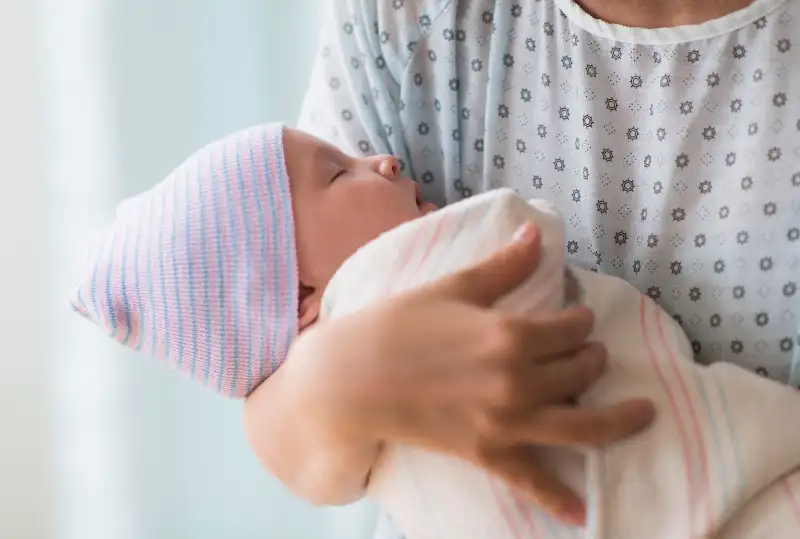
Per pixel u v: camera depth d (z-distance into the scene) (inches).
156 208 28.0
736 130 25.5
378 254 24.5
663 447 22.3
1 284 47.0
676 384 23.2
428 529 23.4
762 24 24.6
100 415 49.5
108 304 27.0
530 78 28.7
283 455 23.9
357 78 31.5
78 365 48.6
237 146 28.8
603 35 26.6
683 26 25.3
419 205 30.2
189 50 46.5
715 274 26.2
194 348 26.9
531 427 20.1
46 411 49.1
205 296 26.6
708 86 25.5
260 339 26.7
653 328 25.3
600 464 21.8
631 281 27.9
